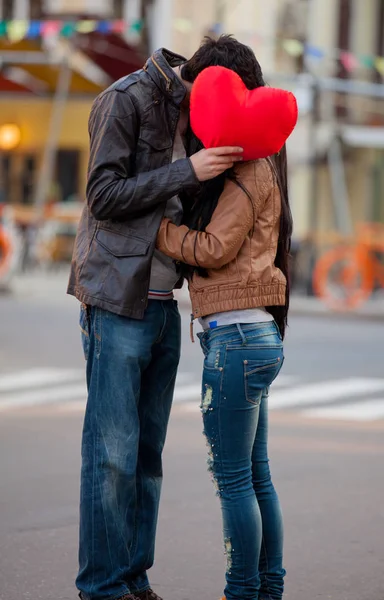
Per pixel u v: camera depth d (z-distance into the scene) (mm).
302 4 39469
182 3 34156
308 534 9609
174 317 7164
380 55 41812
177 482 11234
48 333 23219
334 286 30547
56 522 9836
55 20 39719
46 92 35938
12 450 12594
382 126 35750
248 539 6855
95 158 6719
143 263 6746
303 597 8070
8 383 17219
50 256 37531
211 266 6684
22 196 41469
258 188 6684
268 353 6789
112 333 6875
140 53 33219
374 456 12703
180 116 6965
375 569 8742
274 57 37938
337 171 34750
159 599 7539
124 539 7008
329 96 34188
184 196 6957
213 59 6668
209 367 6816
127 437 6930
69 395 16266
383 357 21531
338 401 16406
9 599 7918
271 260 6832
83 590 7008
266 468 7172
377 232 30609
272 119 6484
